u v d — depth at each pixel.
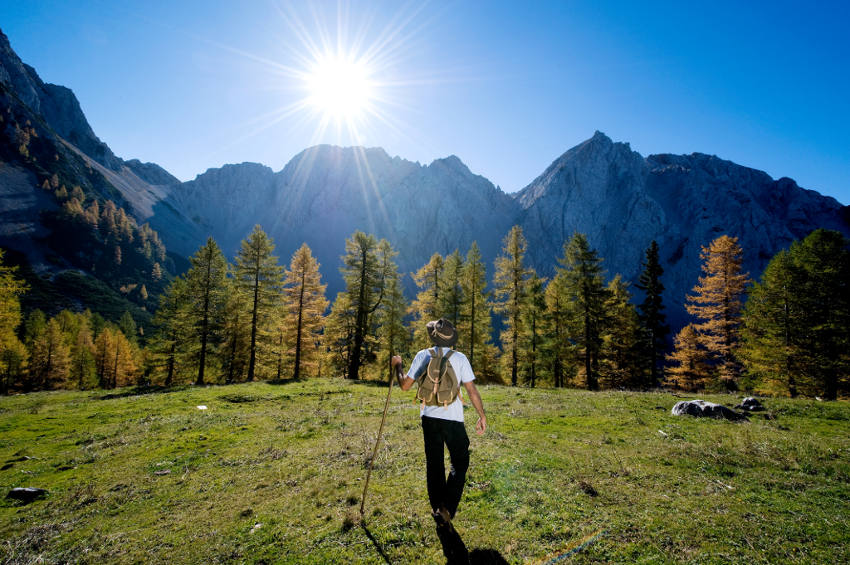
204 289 34.44
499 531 4.03
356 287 33.59
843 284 24.19
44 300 117.94
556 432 9.17
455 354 3.95
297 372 35.12
